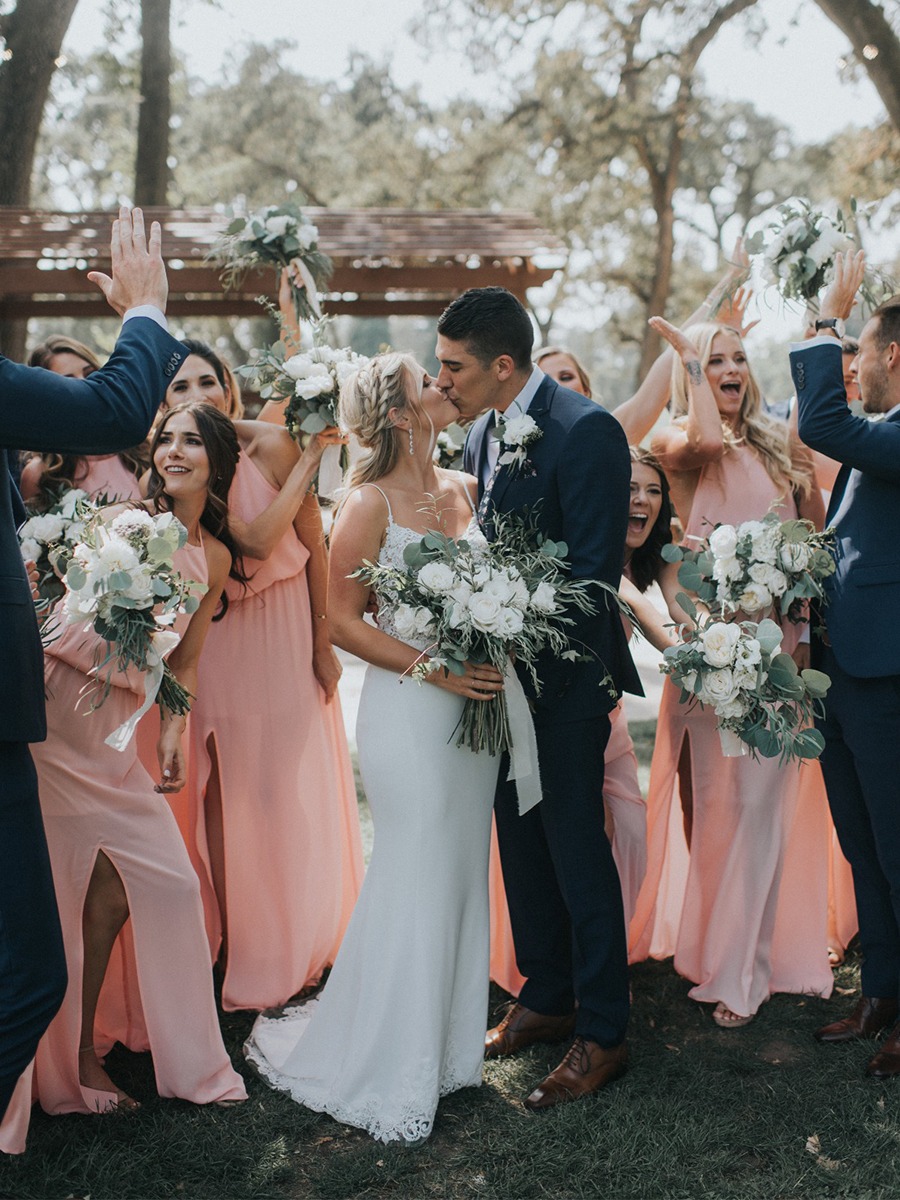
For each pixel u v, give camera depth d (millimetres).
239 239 3963
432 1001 2805
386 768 2838
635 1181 2570
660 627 3500
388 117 26219
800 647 3518
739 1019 3340
